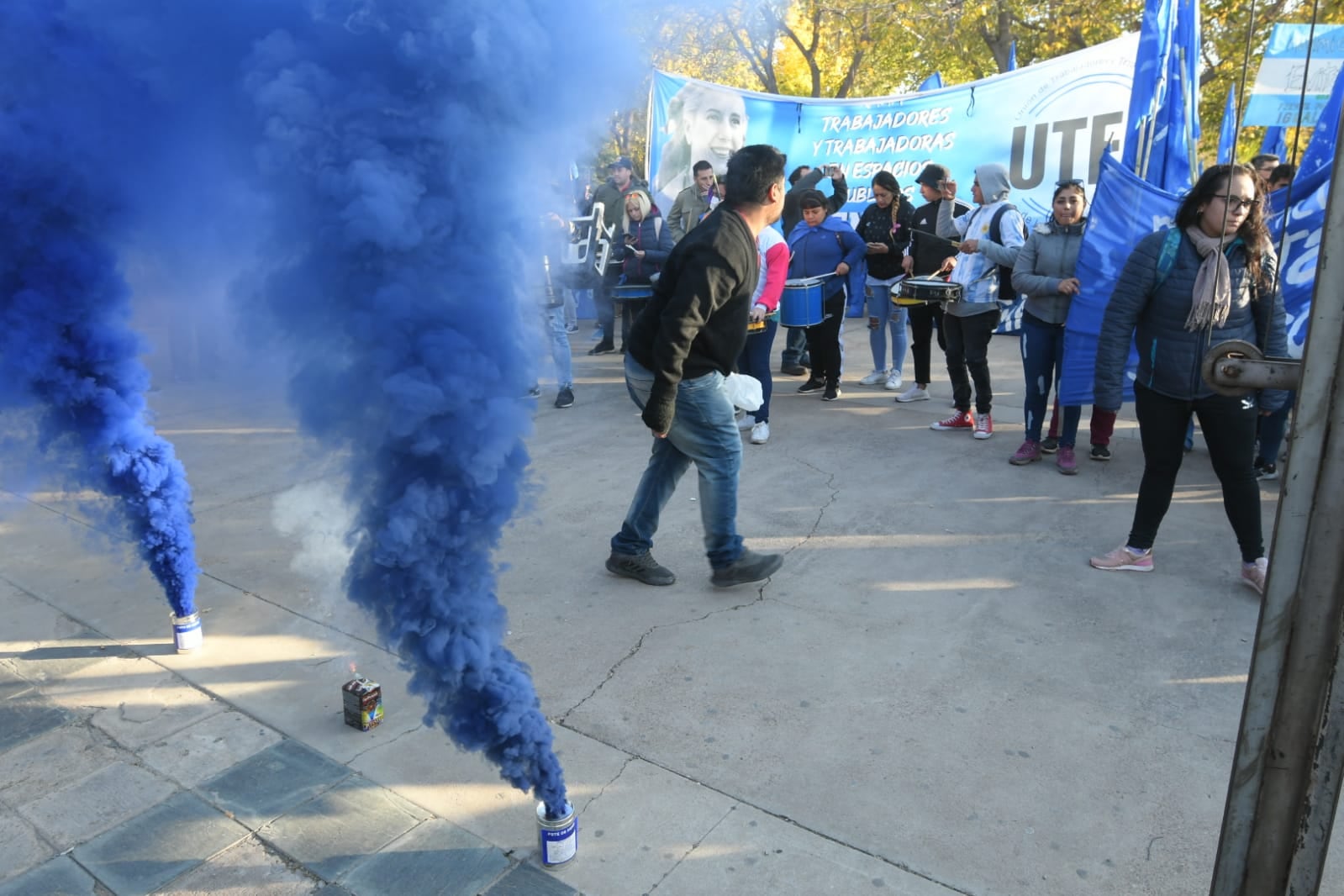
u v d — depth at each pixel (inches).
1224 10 569.0
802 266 263.9
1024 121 388.5
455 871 88.4
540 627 137.0
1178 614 137.8
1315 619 51.2
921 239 259.6
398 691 120.0
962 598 144.1
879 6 590.9
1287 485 50.5
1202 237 135.7
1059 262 195.0
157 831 93.8
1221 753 104.9
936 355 354.9
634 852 90.7
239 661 127.1
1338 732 51.9
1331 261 46.8
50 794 99.5
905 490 193.5
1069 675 121.7
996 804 97.0
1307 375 48.6
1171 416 142.0
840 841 91.8
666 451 146.1
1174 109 231.5
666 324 124.6
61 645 131.6
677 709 115.0
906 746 106.8
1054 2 652.1
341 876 87.7
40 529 172.1
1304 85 60.6
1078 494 189.3
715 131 388.8
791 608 142.1
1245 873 57.3
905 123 413.7
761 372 223.8
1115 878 86.7
